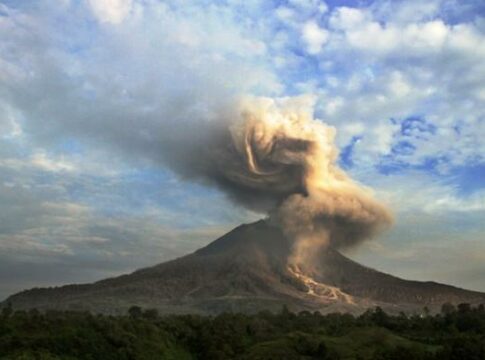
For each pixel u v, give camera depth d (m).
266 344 152.00
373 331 165.50
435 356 126.00
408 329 179.38
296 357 138.62
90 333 143.88
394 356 128.88
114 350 140.12
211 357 151.38
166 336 160.88
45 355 125.06
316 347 145.25
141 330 157.00
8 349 129.12
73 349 133.50
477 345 124.31
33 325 146.12
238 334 168.75
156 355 145.50
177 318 188.38
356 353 140.62
